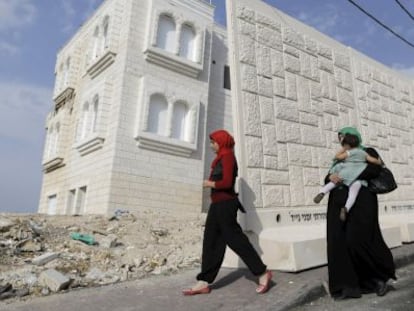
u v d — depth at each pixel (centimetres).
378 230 439
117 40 1470
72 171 1598
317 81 802
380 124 959
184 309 398
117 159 1290
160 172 1377
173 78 1488
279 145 665
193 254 690
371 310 381
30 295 465
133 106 1369
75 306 417
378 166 450
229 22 661
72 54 1923
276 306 393
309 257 521
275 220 604
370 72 987
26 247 630
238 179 586
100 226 855
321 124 772
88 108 1584
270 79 693
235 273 535
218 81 1725
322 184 723
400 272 550
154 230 834
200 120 1532
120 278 541
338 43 912
